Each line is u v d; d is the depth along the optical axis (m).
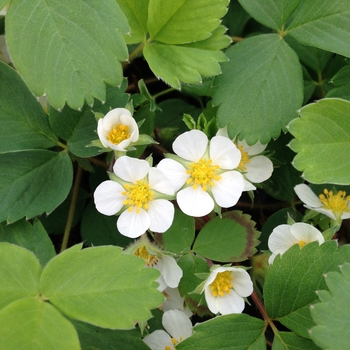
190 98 0.17
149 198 0.11
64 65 0.10
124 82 0.13
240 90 0.12
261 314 0.12
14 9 0.10
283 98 0.12
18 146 0.12
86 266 0.09
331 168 0.12
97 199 0.11
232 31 0.17
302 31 0.13
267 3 0.13
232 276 0.12
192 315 0.13
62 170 0.13
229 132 0.12
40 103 0.13
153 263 0.12
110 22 0.11
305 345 0.11
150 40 0.13
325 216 0.13
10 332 0.08
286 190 0.15
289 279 0.11
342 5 0.12
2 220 0.12
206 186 0.12
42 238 0.12
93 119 0.13
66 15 0.10
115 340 0.11
